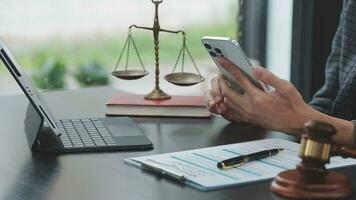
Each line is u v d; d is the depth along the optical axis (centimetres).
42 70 254
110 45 263
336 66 181
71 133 142
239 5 288
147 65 265
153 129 152
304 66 285
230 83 143
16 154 128
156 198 101
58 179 112
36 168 118
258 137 144
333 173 100
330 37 282
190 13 275
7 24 244
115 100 171
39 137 135
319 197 93
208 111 163
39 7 249
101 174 114
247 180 107
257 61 297
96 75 264
